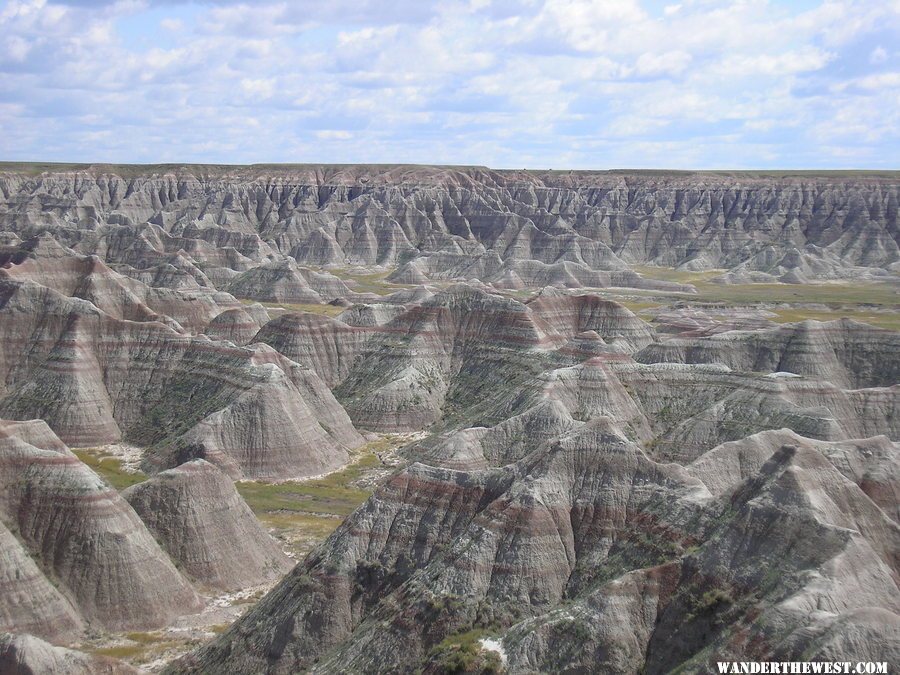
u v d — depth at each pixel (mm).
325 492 100188
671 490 61562
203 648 62406
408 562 63250
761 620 47156
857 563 49375
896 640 43719
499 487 64688
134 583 68500
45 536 70562
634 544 58625
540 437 91625
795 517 52469
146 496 76750
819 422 96438
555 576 58750
